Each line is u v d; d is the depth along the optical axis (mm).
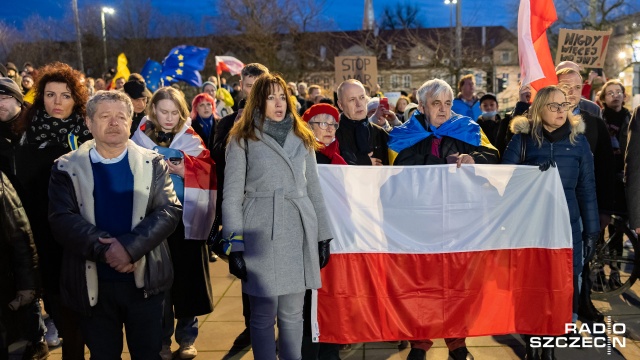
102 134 2664
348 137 3812
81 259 2664
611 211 4227
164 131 3740
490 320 3488
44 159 3330
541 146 3486
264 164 2969
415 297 3467
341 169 3426
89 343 2764
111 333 2781
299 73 32719
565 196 3467
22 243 2869
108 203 2693
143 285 2695
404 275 3463
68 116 3430
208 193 3668
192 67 10250
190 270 3674
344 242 3432
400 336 3467
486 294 3484
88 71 41312
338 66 9977
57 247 3297
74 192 2682
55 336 4129
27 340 3777
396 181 3443
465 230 3457
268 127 3016
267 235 2947
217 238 2980
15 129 3436
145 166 2764
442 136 3664
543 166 3416
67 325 3213
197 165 3652
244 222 2971
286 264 2967
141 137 3686
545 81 4152
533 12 4125
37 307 3764
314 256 3061
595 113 4684
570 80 4066
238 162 2990
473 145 3652
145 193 2727
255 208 2973
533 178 3441
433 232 3455
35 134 3361
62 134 3383
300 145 3096
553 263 3410
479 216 3461
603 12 23734
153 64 10297
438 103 3605
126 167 2748
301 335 3137
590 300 4395
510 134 4367
